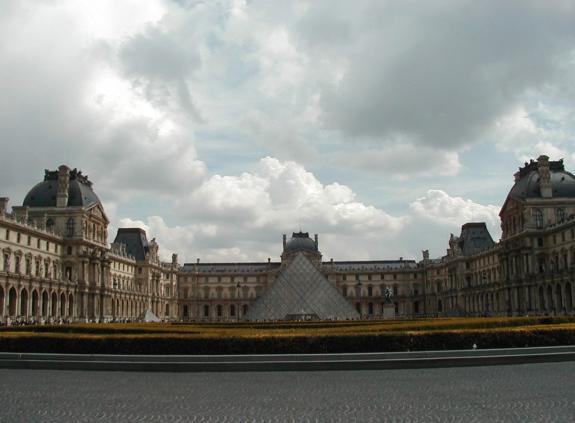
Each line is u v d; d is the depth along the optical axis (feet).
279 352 161.89
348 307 501.97
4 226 465.88
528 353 164.66
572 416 89.40
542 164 559.38
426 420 88.07
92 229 615.57
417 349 167.32
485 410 94.43
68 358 159.22
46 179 615.98
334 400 104.73
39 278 503.20
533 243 545.85
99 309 604.90
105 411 96.32
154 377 138.21
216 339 162.40
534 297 532.32
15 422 88.28
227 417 91.50
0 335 170.81
